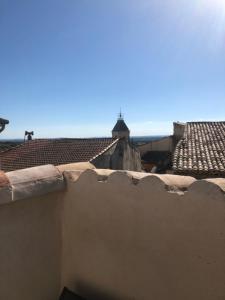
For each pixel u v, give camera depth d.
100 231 2.76
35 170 2.74
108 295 2.75
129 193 2.53
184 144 11.88
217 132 12.91
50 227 2.89
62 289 3.04
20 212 2.59
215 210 2.05
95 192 2.76
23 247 2.62
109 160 18.39
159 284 2.41
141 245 2.49
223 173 9.08
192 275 2.21
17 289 2.58
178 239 2.26
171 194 2.28
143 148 29.48
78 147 18.69
